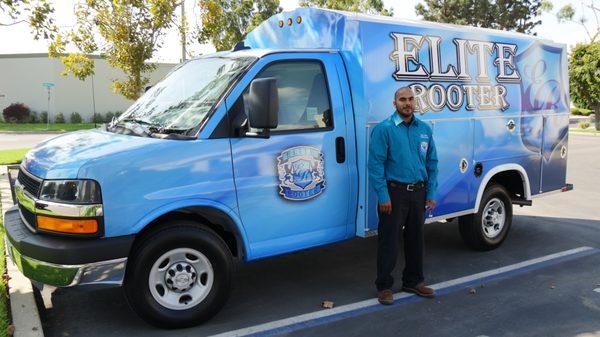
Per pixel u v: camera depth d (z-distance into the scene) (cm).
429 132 474
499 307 471
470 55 582
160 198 393
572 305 476
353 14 499
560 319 446
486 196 621
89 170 373
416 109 529
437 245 672
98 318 439
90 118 3484
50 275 373
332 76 480
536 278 549
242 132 427
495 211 643
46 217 377
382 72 495
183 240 407
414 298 493
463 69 574
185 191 403
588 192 1069
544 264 596
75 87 3412
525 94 647
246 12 3453
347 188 484
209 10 1524
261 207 438
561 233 737
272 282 535
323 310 464
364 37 481
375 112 489
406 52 516
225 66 464
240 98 431
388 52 501
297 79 462
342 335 414
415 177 461
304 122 461
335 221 483
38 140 2220
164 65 3334
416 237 481
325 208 474
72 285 373
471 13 4328
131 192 383
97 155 384
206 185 411
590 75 2783
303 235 466
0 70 3378
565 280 543
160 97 486
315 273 562
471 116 584
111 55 1491
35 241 376
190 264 417
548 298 493
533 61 657
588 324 436
